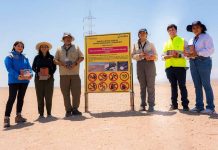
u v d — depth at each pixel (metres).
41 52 4.74
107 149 2.91
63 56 4.66
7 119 4.34
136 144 2.98
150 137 3.17
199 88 4.29
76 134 3.49
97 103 6.43
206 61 4.15
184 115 4.07
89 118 4.31
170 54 4.52
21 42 4.54
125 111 4.79
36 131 3.83
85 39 5.05
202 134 3.17
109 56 4.95
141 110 4.73
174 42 4.55
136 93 8.34
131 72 4.87
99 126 3.75
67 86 4.68
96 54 5.00
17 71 4.48
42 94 4.73
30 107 6.48
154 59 4.64
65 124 4.02
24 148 3.18
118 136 3.27
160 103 5.98
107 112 4.79
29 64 4.68
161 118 3.96
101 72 4.98
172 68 4.54
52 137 3.47
